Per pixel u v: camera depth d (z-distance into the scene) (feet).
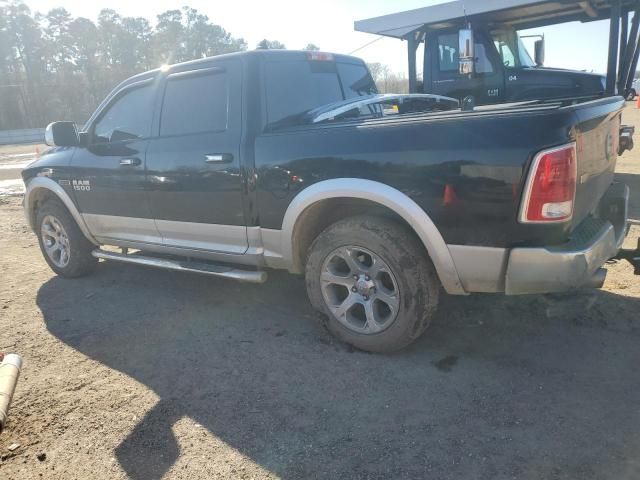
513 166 9.13
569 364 10.74
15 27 243.81
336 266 11.84
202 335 13.09
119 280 17.81
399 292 10.80
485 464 8.04
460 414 9.29
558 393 9.75
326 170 11.16
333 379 10.67
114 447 8.95
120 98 15.66
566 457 8.07
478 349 11.56
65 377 11.37
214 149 12.97
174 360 11.87
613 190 12.33
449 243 10.02
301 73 13.96
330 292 11.94
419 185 10.08
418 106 17.70
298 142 11.64
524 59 29.27
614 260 12.23
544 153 8.90
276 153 11.91
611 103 11.56
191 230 14.01
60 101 252.62
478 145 9.47
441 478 7.81
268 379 10.82
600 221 10.71
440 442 8.59
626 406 9.25
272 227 12.35
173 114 14.23
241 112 12.79
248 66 12.91
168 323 13.94
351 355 11.62
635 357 10.84
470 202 9.62
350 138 10.94
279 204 12.03
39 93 247.91
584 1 23.52
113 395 10.56
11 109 244.83
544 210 9.04
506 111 9.70
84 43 252.83
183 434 9.18
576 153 9.17
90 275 18.51
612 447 8.23
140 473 8.29
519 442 8.47
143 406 10.12
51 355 12.43
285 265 12.60
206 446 8.84
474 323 12.80
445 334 12.33
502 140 9.26
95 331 13.69
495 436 8.65
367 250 11.02
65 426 9.59
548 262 9.24
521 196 9.14
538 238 9.25
